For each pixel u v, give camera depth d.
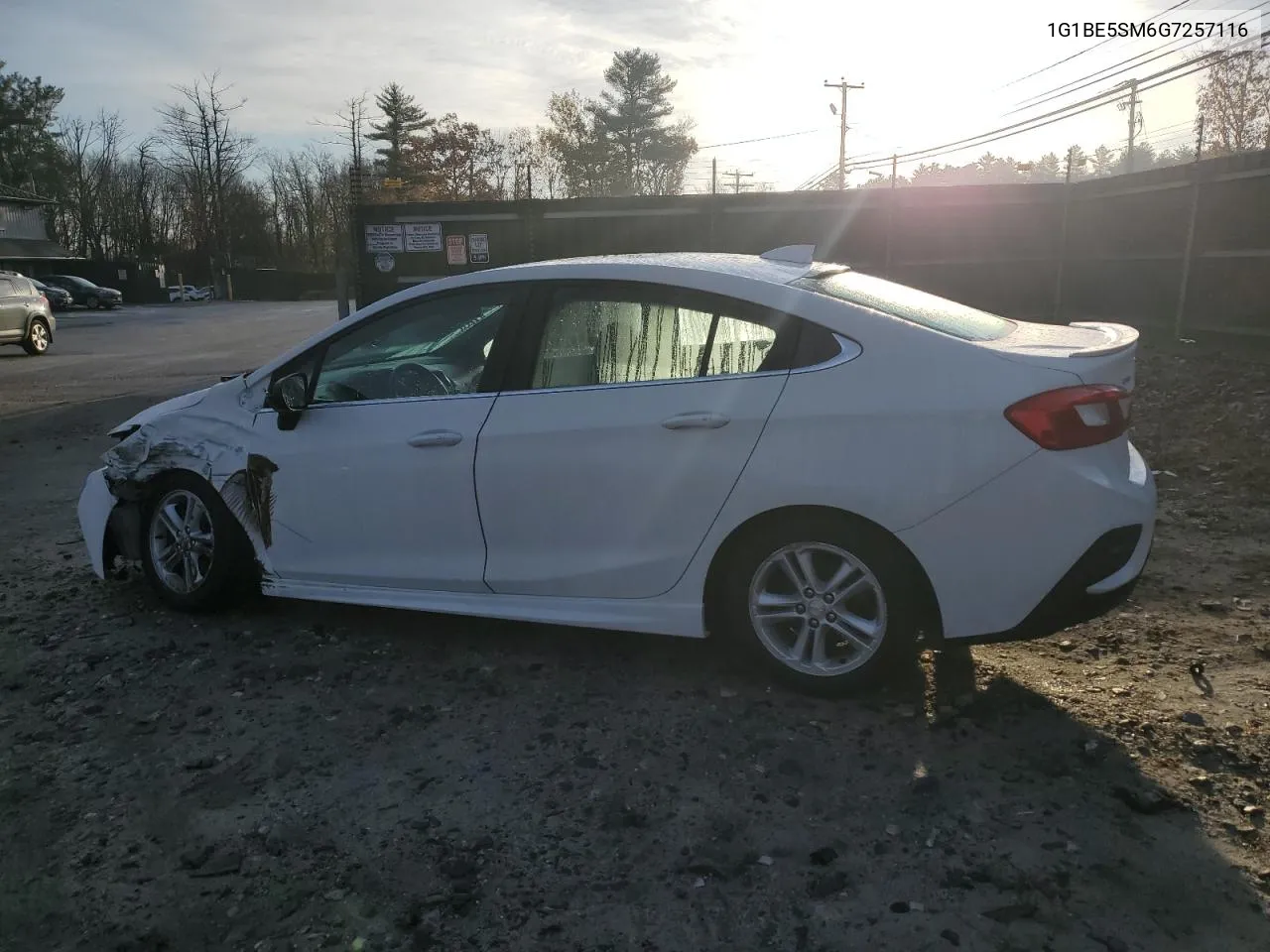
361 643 4.41
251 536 4.48
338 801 3.10
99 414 12.29
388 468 4.12
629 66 73.31
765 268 3.97
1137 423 9.02
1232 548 5.50
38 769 3.32
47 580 5.37
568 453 3.81
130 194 81.88
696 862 2.76
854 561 3.51
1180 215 12.76
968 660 4.06
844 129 46.12
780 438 3.51
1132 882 2.65
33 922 2.56
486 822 2.98
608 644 4.35
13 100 75.50
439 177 66.62
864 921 2.52
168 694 3.89
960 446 3.30
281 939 2.49
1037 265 15.02
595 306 3.90
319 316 38.84
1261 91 28.88
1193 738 3.40
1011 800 3.04
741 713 3.63
